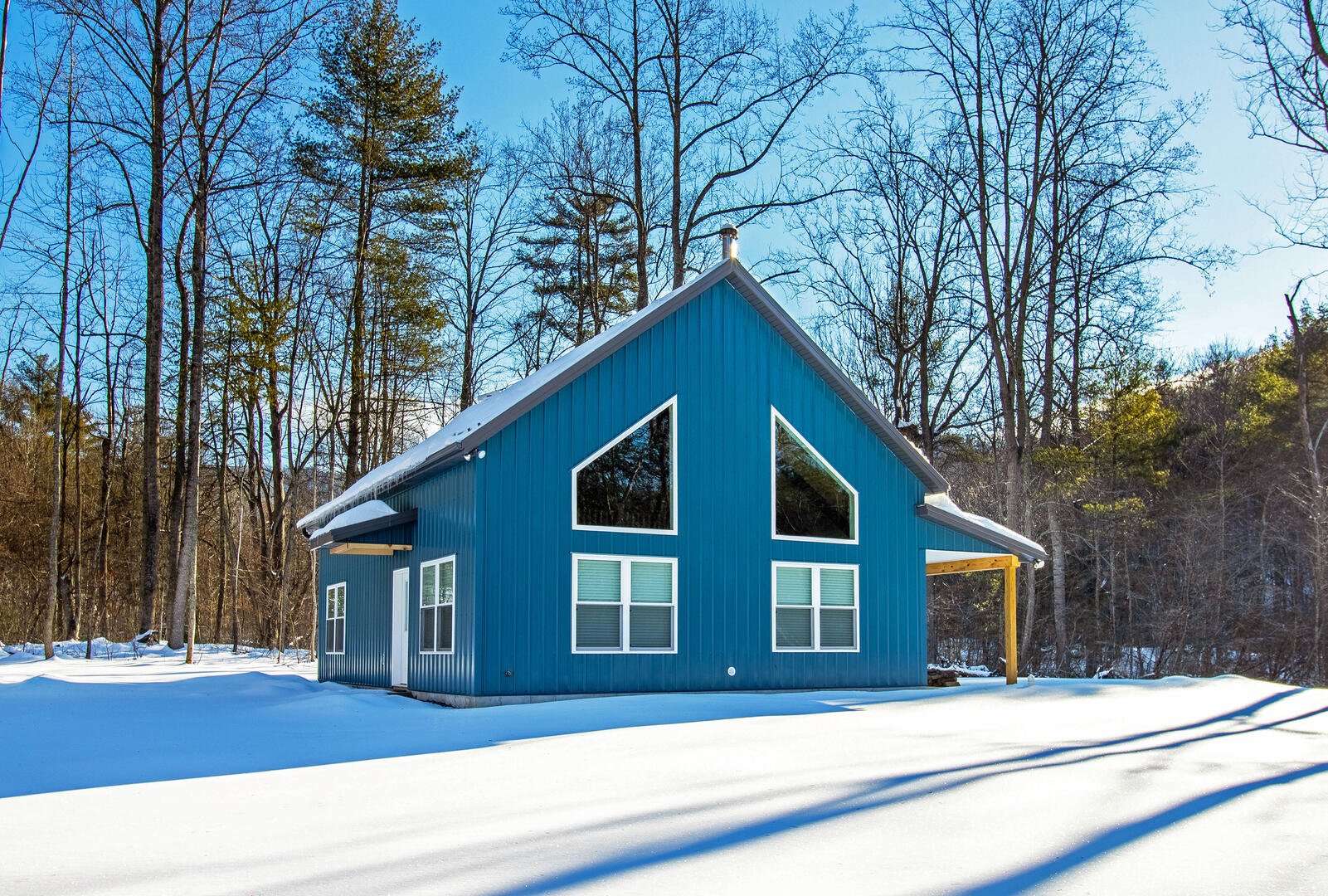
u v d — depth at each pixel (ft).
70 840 18.72
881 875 15.65
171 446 125.08
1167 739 32.04
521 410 47.34
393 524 55.16
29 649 93.04
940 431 108.68
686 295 53.21
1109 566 115.34
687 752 29.37
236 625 106.42
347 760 28.94
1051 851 17.15
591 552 49.57
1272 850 17.21
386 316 117.91
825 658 56.44
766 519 55.62
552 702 45.57
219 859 17.12
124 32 91.97
